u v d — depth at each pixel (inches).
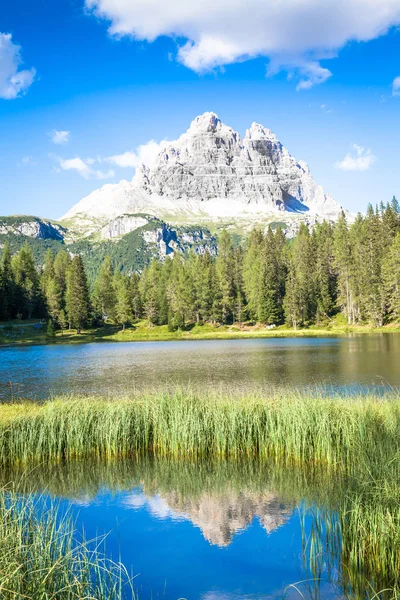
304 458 592.1
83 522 424.8
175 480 546.0
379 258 4020.7
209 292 4709.6
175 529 404.2
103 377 1515.7
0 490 380.8
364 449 466.0
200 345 3083.2
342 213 5467.5
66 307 4409.5
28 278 5054.1
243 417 645.9
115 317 4933.6
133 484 534.6
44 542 303.3
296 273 4685.0
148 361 2046.0
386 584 303.0
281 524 411.8
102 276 5728.3
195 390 1139.3
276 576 319.9
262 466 586.9
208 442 639.8
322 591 299.0
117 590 298.4
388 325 3698.3
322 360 1866.4
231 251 6254.9
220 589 301.6
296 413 619.2
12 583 238.8
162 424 650.2
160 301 4940.9
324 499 461.7
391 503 326.6
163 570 330.3
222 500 477.4
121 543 379.2
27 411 744.3
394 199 4894.2
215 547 366.9
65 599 250.4
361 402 666.8
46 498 489.1
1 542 267.7
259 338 3649.1
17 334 3912.4
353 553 321.1
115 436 633.0
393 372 1446.9
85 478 557.6
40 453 615.8
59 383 1389.0
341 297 4291.3
